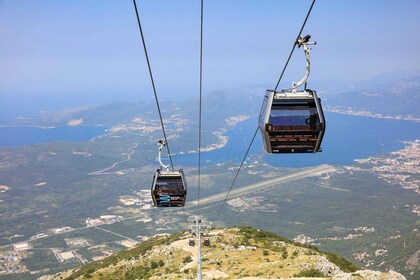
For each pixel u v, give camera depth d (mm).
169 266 73250
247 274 56562
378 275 45875
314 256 60875
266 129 18312
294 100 18578
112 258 98312
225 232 87688
